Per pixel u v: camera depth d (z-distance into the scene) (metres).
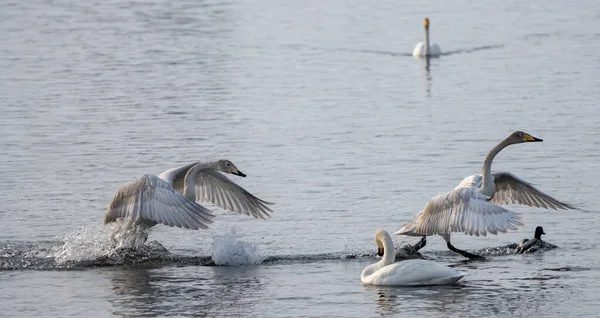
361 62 40.75
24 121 28.55
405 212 18.58
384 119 28.48
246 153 24.12
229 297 13.62
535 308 12.87
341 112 29.69
